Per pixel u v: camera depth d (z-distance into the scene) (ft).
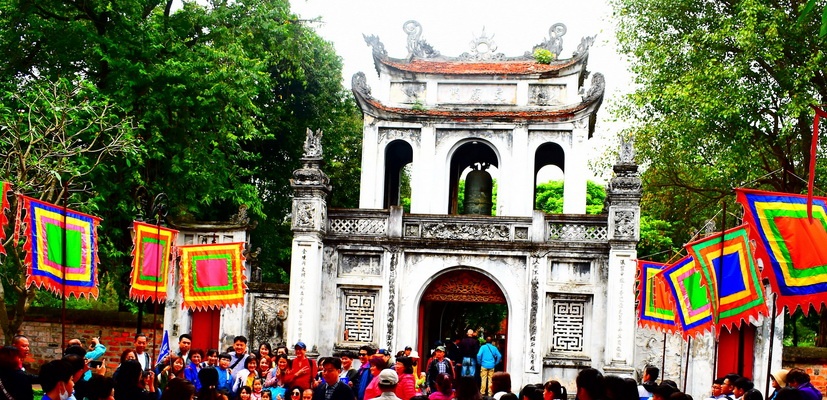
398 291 93.71
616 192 88.99
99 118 80.74
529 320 91.56
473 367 87.86
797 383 47.16
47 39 96.43
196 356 59.77
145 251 70.28
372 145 102.12
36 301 125.29
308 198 92.32
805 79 98.73
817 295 49.14
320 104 139.03
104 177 94.94
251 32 110.63
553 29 107.14
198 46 103.24
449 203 108.27
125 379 41.86
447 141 101.86
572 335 91.66
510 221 93.20
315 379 63.31
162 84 97.81
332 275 94.73
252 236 130.11
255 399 60.29
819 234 49.32
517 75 102.58
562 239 92.38
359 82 102.27
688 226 126.72
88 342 97.91
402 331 93.40
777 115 105.09
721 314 59.77
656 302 77.41
